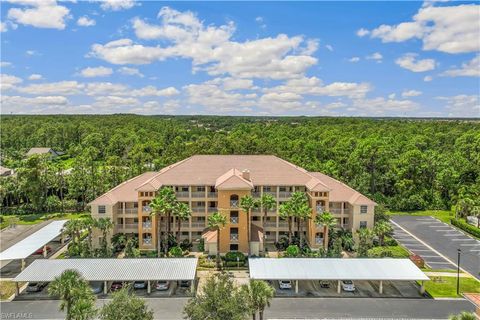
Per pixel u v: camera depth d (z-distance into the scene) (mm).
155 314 44469
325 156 120000
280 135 161250
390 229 63844
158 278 48469
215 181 67562
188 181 67312
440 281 54312
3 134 185125
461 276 56219
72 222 60281
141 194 63812
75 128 189875
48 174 97500
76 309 33406
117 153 157625
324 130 168500
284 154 119312
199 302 35156
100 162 142500
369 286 52688
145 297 48844
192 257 59375
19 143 178250
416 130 171500
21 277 48531
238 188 62219
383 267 51500
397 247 67812
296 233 68562
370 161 105250
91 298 35875
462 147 122438
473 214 82375
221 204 62688
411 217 90312
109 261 52750
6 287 51875
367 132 163250
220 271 57344
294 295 49688
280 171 70688
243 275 55812
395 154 111000
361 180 101312
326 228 62969
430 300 48719
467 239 73938
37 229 70062
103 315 34188
